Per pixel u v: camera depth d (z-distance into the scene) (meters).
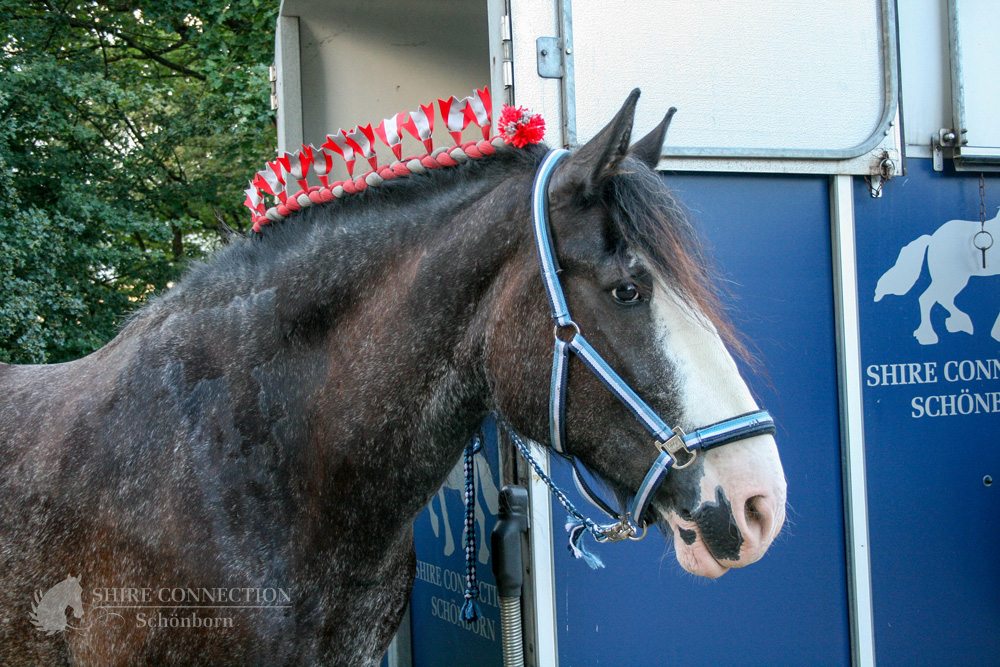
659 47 2.07
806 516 2.24
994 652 2.42
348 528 1.53
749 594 2.18
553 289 1.37
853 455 2.26
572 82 1.99
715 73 2.13
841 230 2.26
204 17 7.82
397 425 1.51
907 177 2.36
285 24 3.01
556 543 2.00
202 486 1.47
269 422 1.54
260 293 1.62
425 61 3.20
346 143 1.74
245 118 7.25
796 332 2.24
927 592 2.35
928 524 2.36
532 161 1.55
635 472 1.34
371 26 3.12
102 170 7.55
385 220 1.61
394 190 1.64
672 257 1.32
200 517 1.46
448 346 1.51
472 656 2.36
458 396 1.52
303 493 1.52
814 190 2.26
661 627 2.09
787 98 2.19
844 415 2.26
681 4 2.09
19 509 1.55
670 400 1.31
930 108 2.39
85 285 6.90
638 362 1.33
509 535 1.93
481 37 3.27
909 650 2.33
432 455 1.53
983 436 2.43
